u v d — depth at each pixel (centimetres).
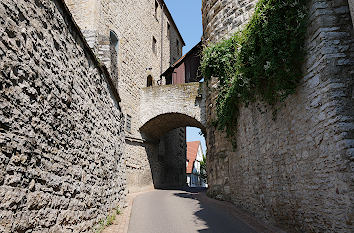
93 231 462
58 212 324
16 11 248
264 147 587
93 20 1092
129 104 1359
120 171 762
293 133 453
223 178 928
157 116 1441
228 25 934
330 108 345
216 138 992
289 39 434
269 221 552
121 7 1356
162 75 1761
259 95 604
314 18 378
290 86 438
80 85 438
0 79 219
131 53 1432
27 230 250
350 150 319
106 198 581
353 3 341
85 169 443
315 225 385
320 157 371
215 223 576
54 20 338
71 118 388
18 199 237
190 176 3350
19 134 245
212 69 886
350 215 309
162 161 1819
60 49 356
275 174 527
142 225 580
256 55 546
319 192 374
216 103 945
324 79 357
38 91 286
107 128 623
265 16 483
